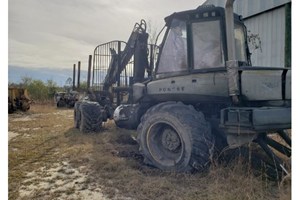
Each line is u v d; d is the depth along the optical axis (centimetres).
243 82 276
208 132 290
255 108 254
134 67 526
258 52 685
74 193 249
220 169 267
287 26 592
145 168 316
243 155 316
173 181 268
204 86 300
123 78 608
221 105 319
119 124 497
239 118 256
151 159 323
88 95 693
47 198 238
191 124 286
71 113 1088
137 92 385
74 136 518
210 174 265
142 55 521
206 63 309
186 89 313
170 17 339
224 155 310
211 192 237
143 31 527
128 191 250
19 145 449
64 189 258
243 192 230
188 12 321
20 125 700
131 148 421
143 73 522
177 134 306
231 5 267
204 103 327
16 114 1027
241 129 255
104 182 274
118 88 598
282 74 261
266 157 315
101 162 336
